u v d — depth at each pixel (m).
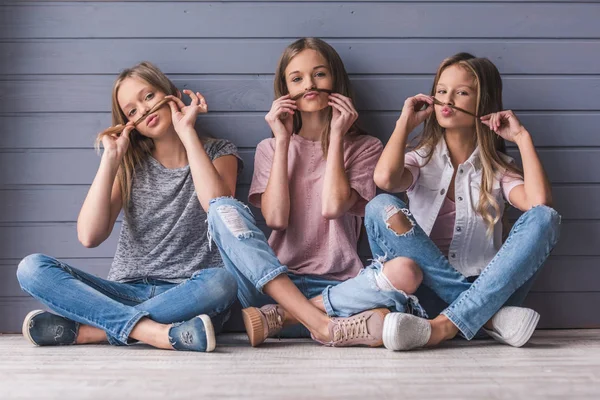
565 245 2.65
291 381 1.54
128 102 2.44
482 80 2.40
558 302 2.65
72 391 1.45
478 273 2.33
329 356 1.90
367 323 2.04
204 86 2.66
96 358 1.88
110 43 2.64
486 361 1.81
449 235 2.40
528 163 2.29
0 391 1.46
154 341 2.02
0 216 2.63
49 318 2.13
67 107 2.63
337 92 2.52
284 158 2.40
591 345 2.12
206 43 2.65
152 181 2.48
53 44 2.63
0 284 2.62
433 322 2.02
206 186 2.29
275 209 2.37
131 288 2.33
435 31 2.65
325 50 2.50
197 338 1.96
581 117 2.66
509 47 2.66
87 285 2.11
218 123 2.65
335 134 2.38
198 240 2.44
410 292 2.08
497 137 2.53
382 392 1.43
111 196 2.43
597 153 2.65
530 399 1.37
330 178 2.34
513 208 2.64
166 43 2.64
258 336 2.09
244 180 2.66
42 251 2.63
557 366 1.73
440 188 2.40
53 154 2.63
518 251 2.06
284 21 2.65
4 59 2.63
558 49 2.66
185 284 2.10
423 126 2.68
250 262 2.10
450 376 1.60
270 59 2.65
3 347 2.13
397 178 2.29
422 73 2.65
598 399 1.37
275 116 2.39
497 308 2.06
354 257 2.40
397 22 2.65
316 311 2.09
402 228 2.10
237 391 1.44
